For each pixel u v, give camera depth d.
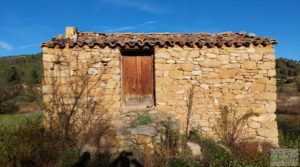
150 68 9.45
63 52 8.89
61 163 7.24
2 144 7.12
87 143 8.20
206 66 9.24
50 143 7.53
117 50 9.08
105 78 9.04
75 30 9.78
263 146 8.95
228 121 9.27
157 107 9.12
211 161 7.57
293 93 34.16
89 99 8.97
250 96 9.31
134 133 7.72
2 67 39.53
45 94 8.77
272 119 9.33
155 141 7.72
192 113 9.21
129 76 9.43
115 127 8.26
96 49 9.02
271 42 9.29
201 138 8.98
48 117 8.74
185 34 10.57
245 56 9.32
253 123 9.31
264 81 9.34
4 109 20.30
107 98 9.02
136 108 9.27
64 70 8.89
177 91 9.19
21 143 7.20
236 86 9.31
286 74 49.47
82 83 8.96
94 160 7.36
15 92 23.56
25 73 35.06
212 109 9.26
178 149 7.74
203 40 9.27
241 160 7.93
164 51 9.16
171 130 7.91
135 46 9.03
